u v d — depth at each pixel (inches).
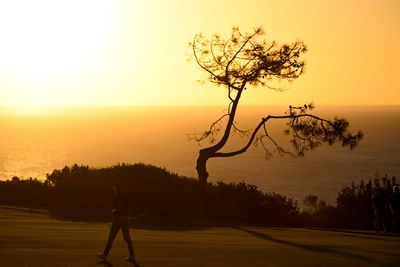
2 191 1558.8
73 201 1498.5
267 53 1509.6
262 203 1441.9
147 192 1492.4
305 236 978.1
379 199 1114.7
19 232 851.4
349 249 792.3
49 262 600.7
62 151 7111.2
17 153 6786.4
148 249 727.1
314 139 1510.8
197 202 1444.4
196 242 823.7
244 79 1499.8
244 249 761.6
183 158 6304.1
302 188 3949.3
